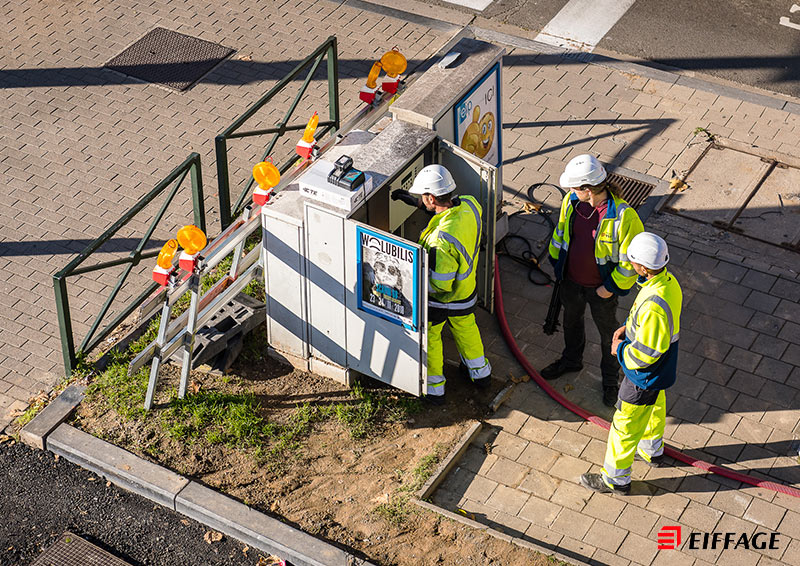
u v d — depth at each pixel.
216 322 8.53
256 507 7.39
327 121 11.12
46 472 7.80
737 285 9.22
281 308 8.30
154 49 12.58
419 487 7.46
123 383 8.31
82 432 7.95
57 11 13.29
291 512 7.35
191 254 7.47
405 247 7.29
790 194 10.21
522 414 8.11
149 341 8.67
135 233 10.00
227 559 7.16
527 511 7.36
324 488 7.53
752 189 10.27
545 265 9.52
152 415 8.09
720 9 13.21
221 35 12.84
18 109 11.58
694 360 8.52
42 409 8.16
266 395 8.30
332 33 12.86
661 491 7.48
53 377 8.52
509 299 9.17
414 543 7.07
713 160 10.66
